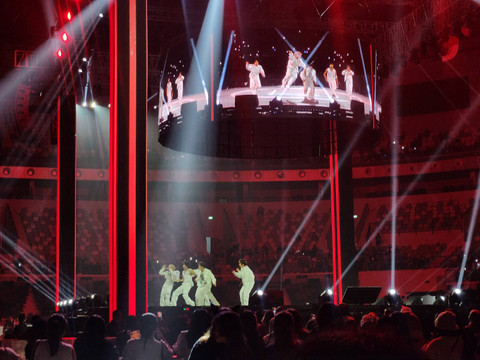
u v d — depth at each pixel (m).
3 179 34.34
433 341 5.70
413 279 31.55
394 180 35.22
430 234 32.88
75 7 21.41
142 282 12.58
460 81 33.69
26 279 32.09
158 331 8.84
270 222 36.41
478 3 18.55
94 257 34.28
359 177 34.72
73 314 17.11
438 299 18.25
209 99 15.38
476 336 6.61
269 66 15.16
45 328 6.60
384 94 35.41
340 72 15.63
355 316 10.69
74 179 18.62
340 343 1.27
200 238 36.06
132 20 13.09
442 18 19.62
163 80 16.47
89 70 27.09
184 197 36.97
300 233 35.91
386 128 35.28
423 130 34.53
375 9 21.48
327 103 15.39
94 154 34.62
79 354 6.11
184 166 36.03
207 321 6.12
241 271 21.80
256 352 5.20
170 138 17.91
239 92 15.16
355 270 20.02
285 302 33.66
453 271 30.19
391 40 21.52
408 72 35.00
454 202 32.94
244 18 15.43
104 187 35.44
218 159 36.16
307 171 35.75
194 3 20.59
